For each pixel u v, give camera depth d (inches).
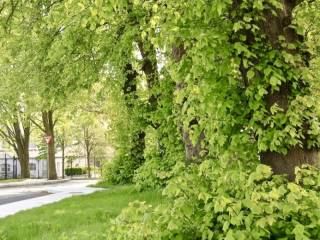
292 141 194.9
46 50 669.9
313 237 167.5
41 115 1557.6
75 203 593.6
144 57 722.8
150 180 616.4
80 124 1887.3
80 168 2316.7
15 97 760.3
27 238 369.7
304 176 196.9
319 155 209.2
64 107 997.8
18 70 712.4
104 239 337.4
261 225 161.6
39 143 2187.5
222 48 197.8
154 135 613.3
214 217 185.0
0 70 726.5
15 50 657.0
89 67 733.3
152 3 260.8
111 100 828.0
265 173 178.1
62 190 932.0
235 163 199.0
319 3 245.0
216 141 215.2
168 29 212.7
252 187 177.6
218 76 206.2
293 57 200.4
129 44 635.5
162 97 587.5
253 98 204.5
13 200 751.1
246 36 208.5
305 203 173.2
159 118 599.8
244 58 201.3
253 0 203.2
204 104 204.8
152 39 226.8
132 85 798.5
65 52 664.4
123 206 527.8
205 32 198.8
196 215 185.3
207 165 196.4
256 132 200.1
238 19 207.3
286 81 205.3
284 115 195.6
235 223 164.9
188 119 221.6
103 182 1007.6
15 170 2138.3
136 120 767.1
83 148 2399.1
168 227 175.2
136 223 187.5
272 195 167.8
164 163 607.2
